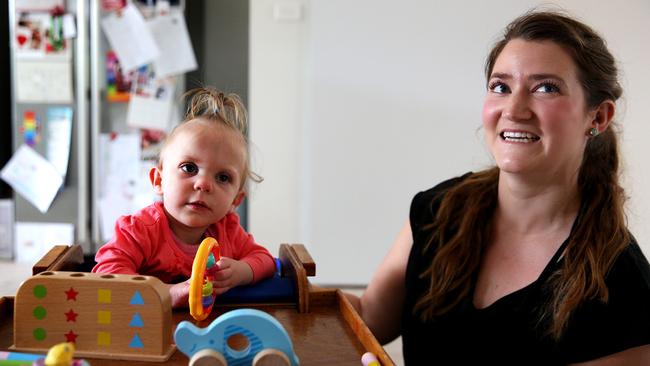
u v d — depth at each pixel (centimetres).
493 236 114
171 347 79
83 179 292
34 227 302
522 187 106
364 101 270
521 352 104
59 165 297
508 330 105
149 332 77
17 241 303
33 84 293
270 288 100
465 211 116
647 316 98
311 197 275
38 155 297
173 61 293
